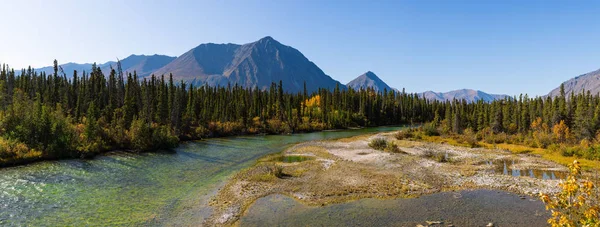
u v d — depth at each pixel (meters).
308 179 28.41
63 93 74.69
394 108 150.38
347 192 24.16
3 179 25.78
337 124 114.31
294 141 64.88
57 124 39.59
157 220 18.14
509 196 23.19
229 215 19.12
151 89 86.75
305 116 118.06
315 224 17.75
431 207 20.69
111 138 44.91
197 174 30.50
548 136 57.88
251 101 120.12
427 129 76.94
